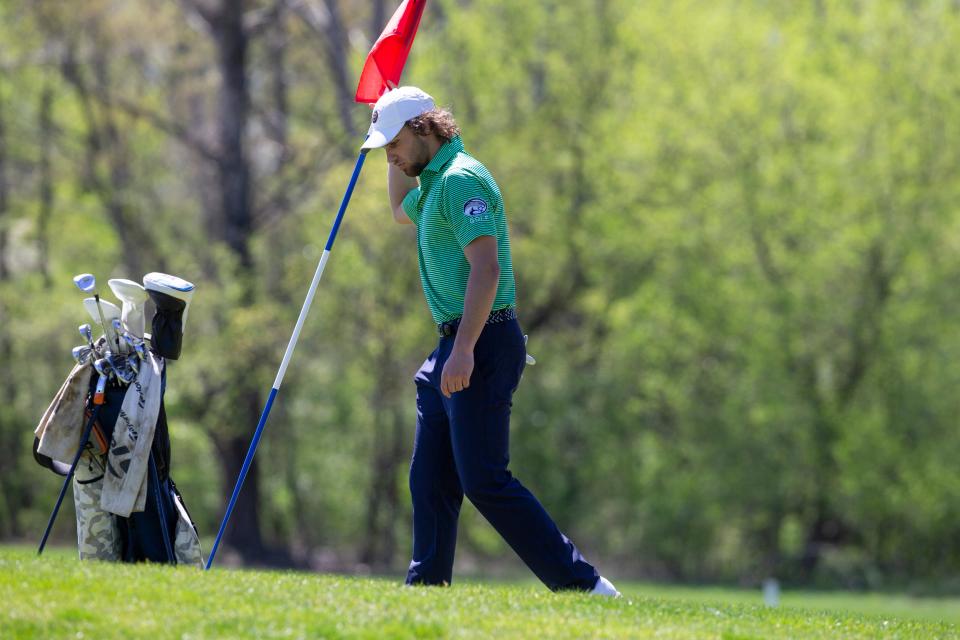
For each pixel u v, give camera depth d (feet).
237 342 327.67
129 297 76.48
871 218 350.02
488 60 375.66
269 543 418.10
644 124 368.07
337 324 347.97
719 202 358.64
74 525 407.23
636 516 387.34
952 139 352.49
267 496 423.23
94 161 389.19
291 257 361.51
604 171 379.76
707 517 371.35
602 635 59.47
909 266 345.72
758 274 361.30
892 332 347.56
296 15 404.98
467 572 365.61
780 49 368.89
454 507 75.05
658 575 390.21
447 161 72.18
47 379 371.76
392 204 80.79
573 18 380.99
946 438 351.67
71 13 355.15
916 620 82.94
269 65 426.51
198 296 335.06
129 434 73.72
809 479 364.58
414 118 72.33
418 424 74.95
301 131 433.89
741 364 370.73
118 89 400.88
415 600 63.98
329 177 350.64
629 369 379.35
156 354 76.54
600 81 383.45
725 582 376.07
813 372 360.28
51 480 400.06
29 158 394.73
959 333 346.33
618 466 380.17
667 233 365.40
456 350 69.15
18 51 364.38
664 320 373.81
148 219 409.49
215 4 377.50
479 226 69.31
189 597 61.11
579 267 383.45
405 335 343.87
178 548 75.66
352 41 419.95
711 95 363.97
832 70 376.27
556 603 66.39
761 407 354.95
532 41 380.78
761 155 360.89
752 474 357.82
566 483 375.04
